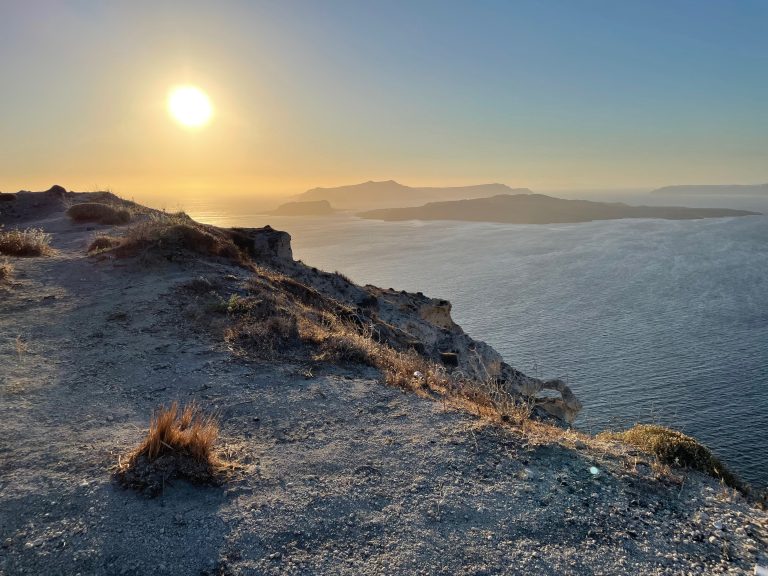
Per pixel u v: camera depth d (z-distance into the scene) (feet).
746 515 17.49
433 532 15.78
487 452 20.98
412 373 32.55
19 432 20.36
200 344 32.50
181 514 15.94
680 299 424.05
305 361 31.37
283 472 18.97
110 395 24.72
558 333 328.29
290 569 13.94
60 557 13.70
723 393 221.25
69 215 84.74
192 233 58.29
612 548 15.29
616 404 211.00
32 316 36.40
